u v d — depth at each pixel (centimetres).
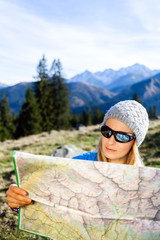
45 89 4181
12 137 4109
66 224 115
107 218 110
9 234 384
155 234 104
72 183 114
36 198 117
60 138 1961
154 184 106
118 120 137
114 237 109
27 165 115
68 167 114
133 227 107
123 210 109
